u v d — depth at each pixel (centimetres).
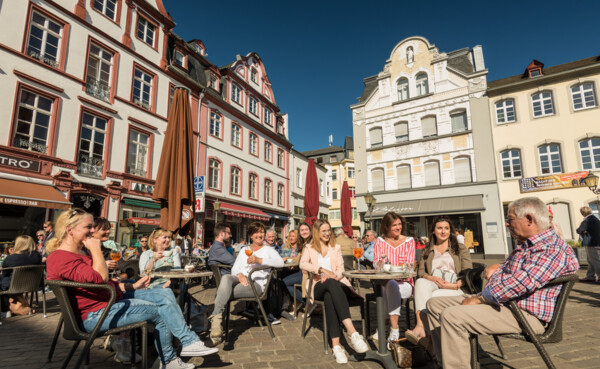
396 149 2381
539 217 238
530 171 1991
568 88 1959
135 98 1529
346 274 344
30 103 1140
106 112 1373
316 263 423
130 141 1474
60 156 1196
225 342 398
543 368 306
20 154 1078
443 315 242
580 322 475
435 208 2112
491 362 324
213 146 1980
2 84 1063
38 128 1154
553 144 1966
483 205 2017
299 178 3041
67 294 251
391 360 317
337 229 762
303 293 476
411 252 426
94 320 257
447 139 2216
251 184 2347
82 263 261
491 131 2103
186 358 342
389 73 2488
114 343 334
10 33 1096
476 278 348
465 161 2152
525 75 2177
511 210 251
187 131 754
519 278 225
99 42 1368
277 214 2606
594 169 1853
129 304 274
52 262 254
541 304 225
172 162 711
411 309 599
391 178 2375
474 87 2177
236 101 2270
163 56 1688
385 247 438
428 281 362
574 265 223
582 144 1903
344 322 339
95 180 1295
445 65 2295
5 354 356
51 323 505
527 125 2031
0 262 779
